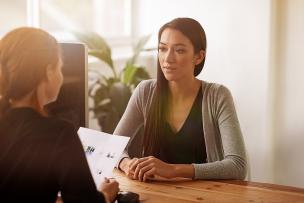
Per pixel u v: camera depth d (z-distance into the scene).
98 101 2.91
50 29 3.11
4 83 0.94
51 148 0.92
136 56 3.06
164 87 1.82
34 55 0.93
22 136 0.93
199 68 1.84
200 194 1.34
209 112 1.79
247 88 3.11
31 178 0.92
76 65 1.49
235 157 1.61
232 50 3.13
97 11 3.54
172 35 1.70
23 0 2.87
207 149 1.78
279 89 2.99
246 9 3.04
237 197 1.31
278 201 1.28
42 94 0.97
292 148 3.00
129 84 2.94
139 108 1.91
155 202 1.27
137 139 1.91
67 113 1.50
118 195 1.27
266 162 3.10
